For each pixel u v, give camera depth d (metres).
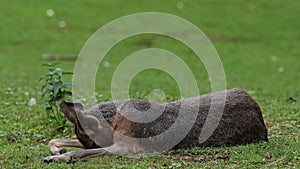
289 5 76.62
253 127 20.83
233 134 20.53
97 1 76.94
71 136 23.14
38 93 32.31
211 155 19.48
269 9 75.12
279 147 20.28
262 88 40.53
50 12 71.31
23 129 24.05
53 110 25.41
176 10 73.25
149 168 18.05
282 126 23.97
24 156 19.72
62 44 60.31
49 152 20.19
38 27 66.50
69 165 18.31
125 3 76.06
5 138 22.56
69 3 76.00
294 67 52.50
